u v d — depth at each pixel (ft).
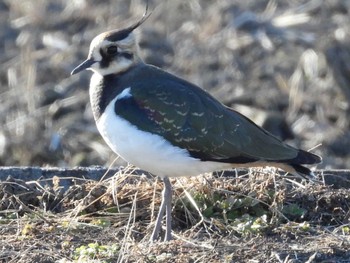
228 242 39.83
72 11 75.56
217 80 69.15
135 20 74.38
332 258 38.27
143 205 43.78
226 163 41.96
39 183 45.73
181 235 41.22
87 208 43.60
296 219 42.96
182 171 41.65
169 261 37.93
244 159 41.88
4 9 77.36
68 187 45.83
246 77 69.26
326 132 64.90
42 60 71.15
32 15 75.20
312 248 38.86
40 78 69.72
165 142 40.96
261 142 42.06
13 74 70.28
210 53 71.20
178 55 71.26
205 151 41.45
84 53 71.56
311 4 74.64
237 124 41.88
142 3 76.33
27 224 41.32
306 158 42.14
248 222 41.37
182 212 43.45
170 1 76.28
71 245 40.01
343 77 68.28
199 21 74.23
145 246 39.58
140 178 45.24
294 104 66.90
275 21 73.20
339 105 66.85
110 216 43.29
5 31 74.79
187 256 38.29
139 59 43.09
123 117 41.04
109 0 76.84
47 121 66.44
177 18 74.79
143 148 40.96
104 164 63.00
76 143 64.64
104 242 40.34
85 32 73.67
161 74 42.75
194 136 41.16
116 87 42.06
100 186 44.47
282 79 68.69
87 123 66.13
